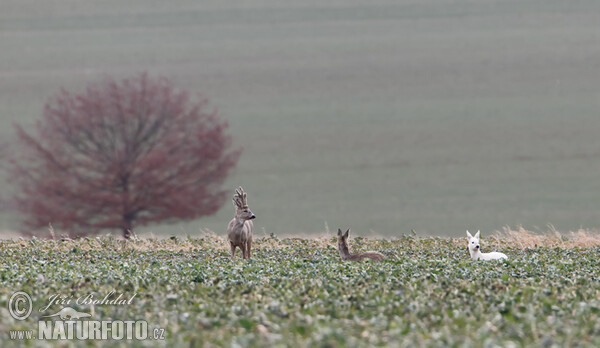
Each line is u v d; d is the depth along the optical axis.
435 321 41.69
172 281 55.62
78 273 59.50
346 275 59.09
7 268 62.56
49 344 37.53
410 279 57.59
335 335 37.28
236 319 41.75
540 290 50.59
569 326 40.31
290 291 50.25
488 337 37.91
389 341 37.16
